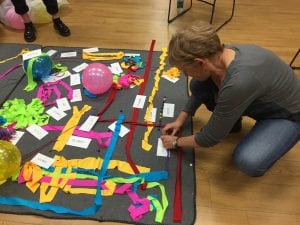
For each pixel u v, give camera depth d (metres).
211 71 1.26
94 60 2.32
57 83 2.13
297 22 2.82
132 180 1.58
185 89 2.08
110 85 2.01
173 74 2.17
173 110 1.94
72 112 1.93
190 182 1.59
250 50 1.26
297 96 1.39
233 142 1.80
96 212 1.47
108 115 1.91
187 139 1.56
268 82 1.26
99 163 1.66
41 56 2.12
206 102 1.71
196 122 1.90
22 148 1.74
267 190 1.58
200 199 1.54
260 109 1.43
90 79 1.93
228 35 2.65
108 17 2.86
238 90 1.21
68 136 1.79
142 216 1.46
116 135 1.79
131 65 2.23
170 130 1.78
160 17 2.87
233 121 1.33
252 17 2.88
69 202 1.51
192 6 3.03
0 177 1.54
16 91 2.08
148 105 1.97
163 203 1.50
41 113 1.93
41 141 1.78
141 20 2.82
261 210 1.50
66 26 2.63
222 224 1.45
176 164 1.66
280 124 1.44
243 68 1.21
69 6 3.00
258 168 1.44
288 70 1.35
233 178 1.63
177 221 1.44
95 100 2.00
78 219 1.46
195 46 1.15
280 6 3.04
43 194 1.54
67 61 2.31
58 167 1.65
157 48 2.47
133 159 1.68
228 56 1.23
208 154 1.74
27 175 1.60
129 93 2.05
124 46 2.49
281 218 1.47
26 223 1.45
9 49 2.46
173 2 3.08
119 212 1.47
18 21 2.64
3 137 1.75
